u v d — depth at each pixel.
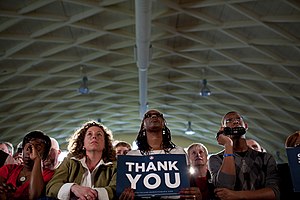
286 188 4.23
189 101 21.00
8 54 13.71
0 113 19.64
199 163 5.28
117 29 13.24
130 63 16.16
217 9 11.69
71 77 17.47
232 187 3.90
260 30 12.38
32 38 12.96
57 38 13.48
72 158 4.05
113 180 3.84
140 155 3.81
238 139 4.34
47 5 11.45
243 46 13.37
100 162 4.02
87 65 16.09
